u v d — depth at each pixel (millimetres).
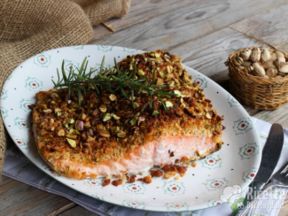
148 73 641
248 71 695
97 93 605
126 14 917
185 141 577
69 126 573
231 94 736
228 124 645
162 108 580
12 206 525
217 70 782
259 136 639
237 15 944
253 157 587
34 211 524
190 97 607
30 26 799
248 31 896
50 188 539
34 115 586
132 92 588
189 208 518
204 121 587
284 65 695
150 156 564
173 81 636
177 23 903
